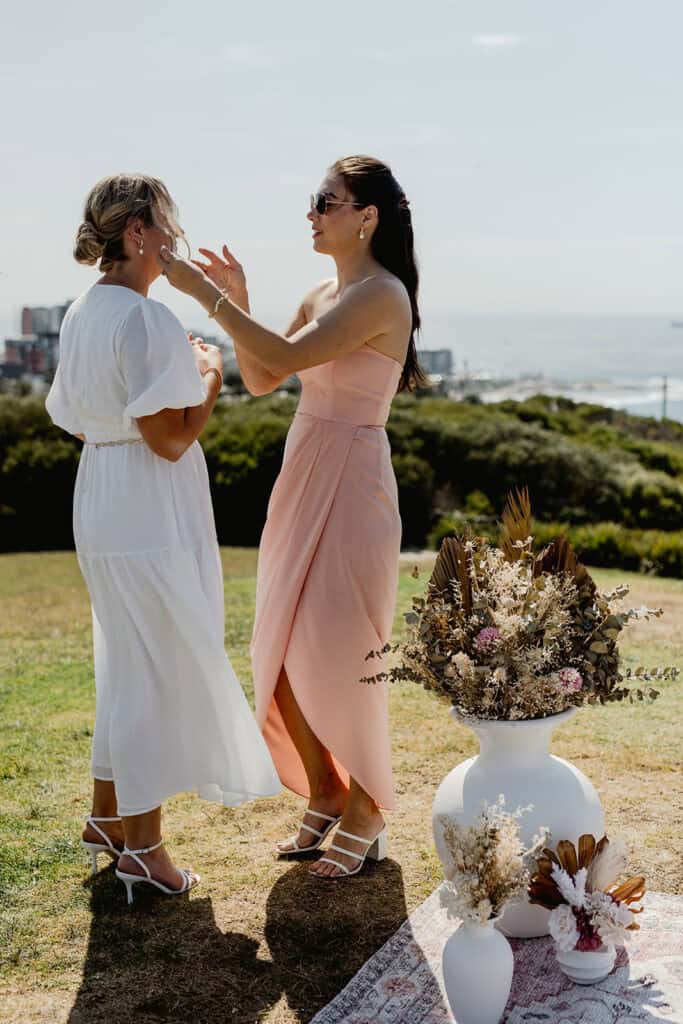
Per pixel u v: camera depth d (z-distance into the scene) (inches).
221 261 139.2
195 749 126.3
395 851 140.9
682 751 175.3
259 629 140.3
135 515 121.3
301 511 135.4
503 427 970.7
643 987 106.0
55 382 129.3
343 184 132.6
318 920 122.7
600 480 927.0
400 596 319.9
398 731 186.5
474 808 112.8
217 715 124.8
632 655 241.8
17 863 138.0
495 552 121.6
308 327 129.3
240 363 141.7
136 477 122.0
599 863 107.3
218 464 877.2
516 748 113.7
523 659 112.8
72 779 168.7
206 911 125.0
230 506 880.9
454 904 99.6
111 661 125.0
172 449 121.5
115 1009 105.7
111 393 120.6
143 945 117.6
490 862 100.0
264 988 109.3
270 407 949.2
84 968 113.2
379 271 134.7
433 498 895.1
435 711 197.9
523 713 112.8
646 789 158.9
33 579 474.0
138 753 123.5
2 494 912.9
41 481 912.3
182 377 119.6
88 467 125.8
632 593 346.0
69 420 129.8
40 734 191.3
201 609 123.2
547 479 927.0
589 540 554.9
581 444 1037.2
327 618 133.1
